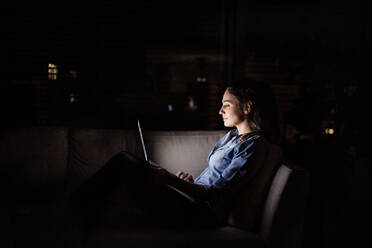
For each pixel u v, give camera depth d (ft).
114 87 9.04
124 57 9.00
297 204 4.69
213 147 6.77
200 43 9.16
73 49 8.80
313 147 7.89
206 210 5.09
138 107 9.14
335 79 8.34
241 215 4.95
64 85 8.80
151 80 9.12
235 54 9.18
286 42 8.60
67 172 6.68
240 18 9.15
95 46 8.90
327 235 6.79
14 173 6.39
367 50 8.33
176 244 4.54
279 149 5.30
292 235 4.70
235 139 5.65
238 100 5.60
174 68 9.15
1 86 8.52
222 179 5.03
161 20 9.06
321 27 8.85
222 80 9.23
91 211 4.76
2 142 6.48
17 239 4.70
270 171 5.11
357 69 8.27
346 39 8.61
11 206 5.71
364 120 7.77
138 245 4.54
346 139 7.79
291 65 8.49
